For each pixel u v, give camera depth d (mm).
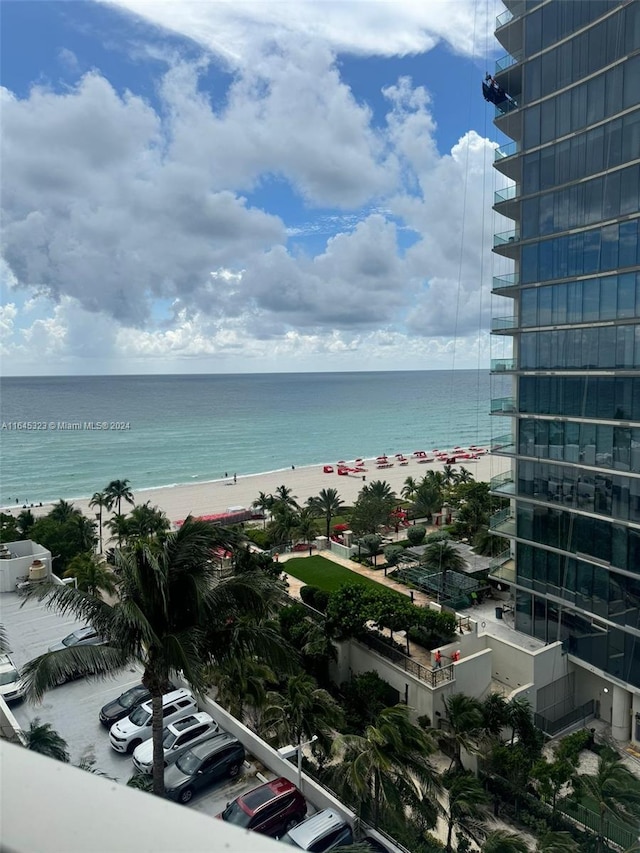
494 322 36250
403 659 29016
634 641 28484
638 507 27984
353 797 19234
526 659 30281
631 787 22422
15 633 30672
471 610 37500
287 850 1736
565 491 31766
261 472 124688
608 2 28734
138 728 21688
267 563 39156
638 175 27594
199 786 18812
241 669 24578
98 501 68000
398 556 43719
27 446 158250
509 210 36125
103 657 16031
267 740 23453
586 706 31031
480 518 57469
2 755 2240
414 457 136375
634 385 28125
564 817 22984
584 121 30219
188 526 16781
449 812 21266
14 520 53531
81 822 1810
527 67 33219
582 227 30328
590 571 30484
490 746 25625
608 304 29234
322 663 31625
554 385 32500
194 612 16406
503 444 36219
